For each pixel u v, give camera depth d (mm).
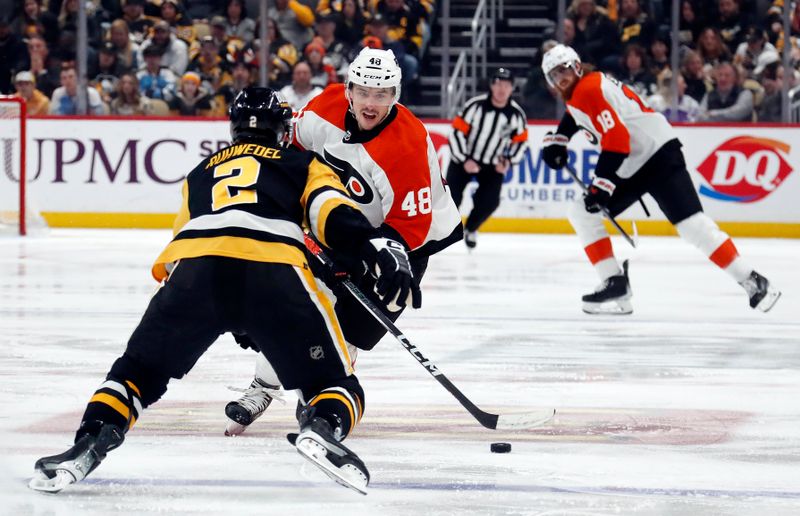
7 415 8555
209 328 6340
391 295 6328
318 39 27828
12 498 6273
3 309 14430
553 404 9273
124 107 27656
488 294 16797
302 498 6348
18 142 25266
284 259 6289
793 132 27078
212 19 27844
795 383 10312
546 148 15680
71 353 11391
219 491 6477
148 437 7855
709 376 10633
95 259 20609
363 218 6375
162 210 27297
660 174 14609
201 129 27172
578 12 27594
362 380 10219
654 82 27531
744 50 27500
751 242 26172
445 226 8164
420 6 28500
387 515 6027
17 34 27500
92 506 6141
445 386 7051
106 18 27734
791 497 6480
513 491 6559
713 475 6980
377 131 7797
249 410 7926
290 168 6566
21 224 25250
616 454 7527
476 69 29484
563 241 25969
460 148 22688
